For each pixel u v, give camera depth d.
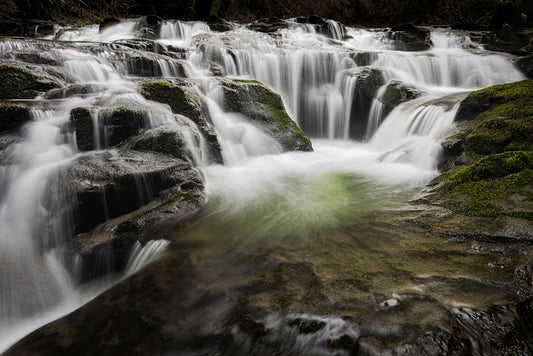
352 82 11.45
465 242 3.32
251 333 2.42
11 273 3.96
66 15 20.75
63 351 2.57
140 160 5.39
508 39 19.61
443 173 5.27
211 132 7.47
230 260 3.49
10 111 5.77
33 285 3.92
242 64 12.03
